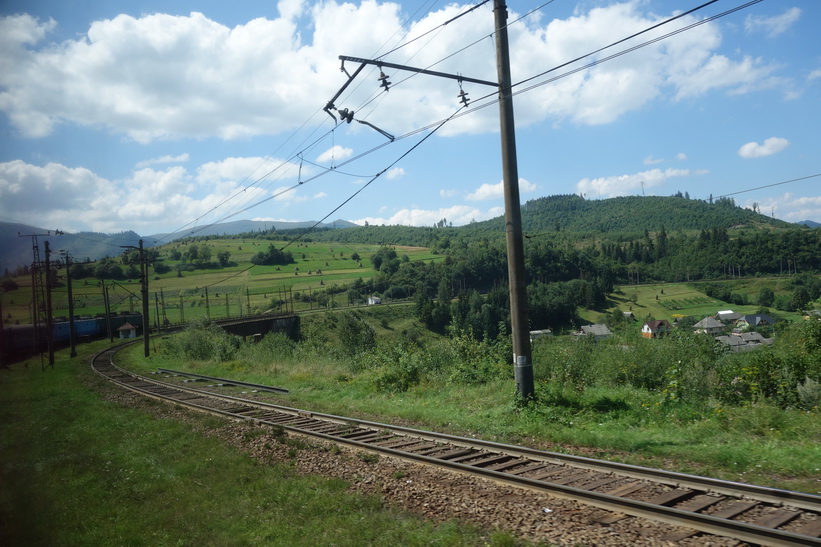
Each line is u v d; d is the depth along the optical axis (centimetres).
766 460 774
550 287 9300
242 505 754
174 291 12338
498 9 1265
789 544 518
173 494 838
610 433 995
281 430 1205
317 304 11325
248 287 13212
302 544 604
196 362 3550
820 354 1198
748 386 1152
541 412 1178
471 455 936
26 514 769
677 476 722
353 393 1767
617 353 1569
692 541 550
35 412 1773
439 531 609
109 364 3856
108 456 1116
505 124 1263
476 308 8019
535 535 585
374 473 863
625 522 608
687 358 1419
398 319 9119
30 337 4703
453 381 1697
